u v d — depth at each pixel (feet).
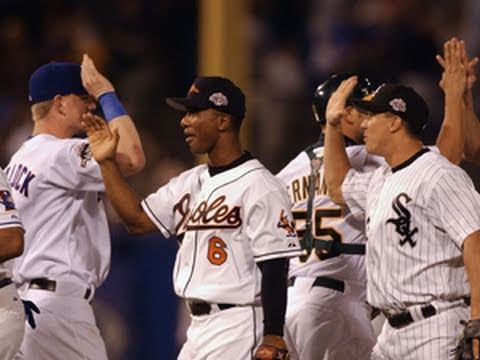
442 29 173.06
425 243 79.36
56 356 88.53
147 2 183.83
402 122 81.30
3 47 183.62
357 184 86.84
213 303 81.25
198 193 84.58
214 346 80.89
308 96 163.73
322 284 92.07
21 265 88.94
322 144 94.84
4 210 80.53
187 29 180.55
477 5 171.94
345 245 92.12
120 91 170.50
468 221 77.61
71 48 180.65
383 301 80.84
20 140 164.55
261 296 79.92
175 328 139.95
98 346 90.58
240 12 136.05
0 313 82.07
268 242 79.87
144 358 140.46
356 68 169.07
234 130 82.89
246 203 80.94
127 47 179.83
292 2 179.32
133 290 140.97
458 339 78.89
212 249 81.51
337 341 92.02
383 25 173.27
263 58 172.04
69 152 89.40
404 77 168.35
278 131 149.38
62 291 88.74
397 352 80.84
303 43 176.45
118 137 86.07
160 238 140.56
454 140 88.38
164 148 153.89
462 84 89.20
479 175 130.00
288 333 92.94
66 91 92.02
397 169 81.30
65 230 89.71
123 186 86.33
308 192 93.45
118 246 141.49
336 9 176.86
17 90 178.29
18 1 192.03
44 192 89.56
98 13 186.09
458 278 79.61
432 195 78.89
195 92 82.53
